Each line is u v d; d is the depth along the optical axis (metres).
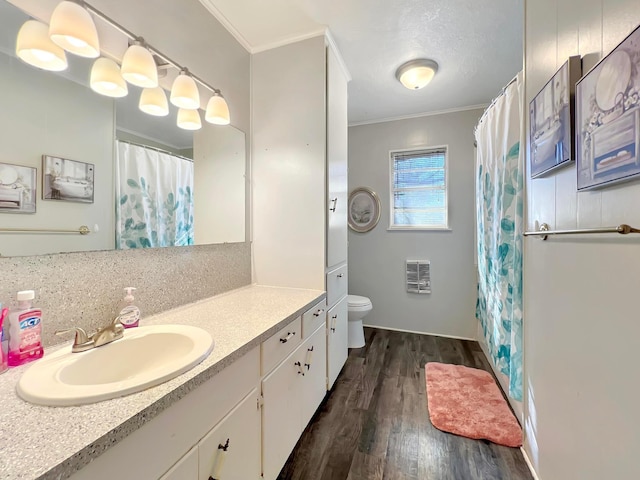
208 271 1.58
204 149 1.56
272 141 1.91
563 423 1.01
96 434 0.53
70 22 0.87
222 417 0.87
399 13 1.65
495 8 1.61
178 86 1.31
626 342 0.70
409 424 1.63
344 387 2.02
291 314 1.30
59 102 0.94
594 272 0.83
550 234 1.02
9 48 0.82
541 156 1.10
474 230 2.93
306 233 1.83
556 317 1.06
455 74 2.30
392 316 3.25
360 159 3.34
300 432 1.43
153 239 1.27
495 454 1.41
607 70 0.71
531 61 1.26
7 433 0.52
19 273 0.84
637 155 0.61
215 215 1.64
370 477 1.29
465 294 2.97
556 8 1.02
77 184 0.99
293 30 1.79
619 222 0.71
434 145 3.05
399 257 3.21
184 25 1.43
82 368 0.81
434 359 2.49
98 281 1.04
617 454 0.73
